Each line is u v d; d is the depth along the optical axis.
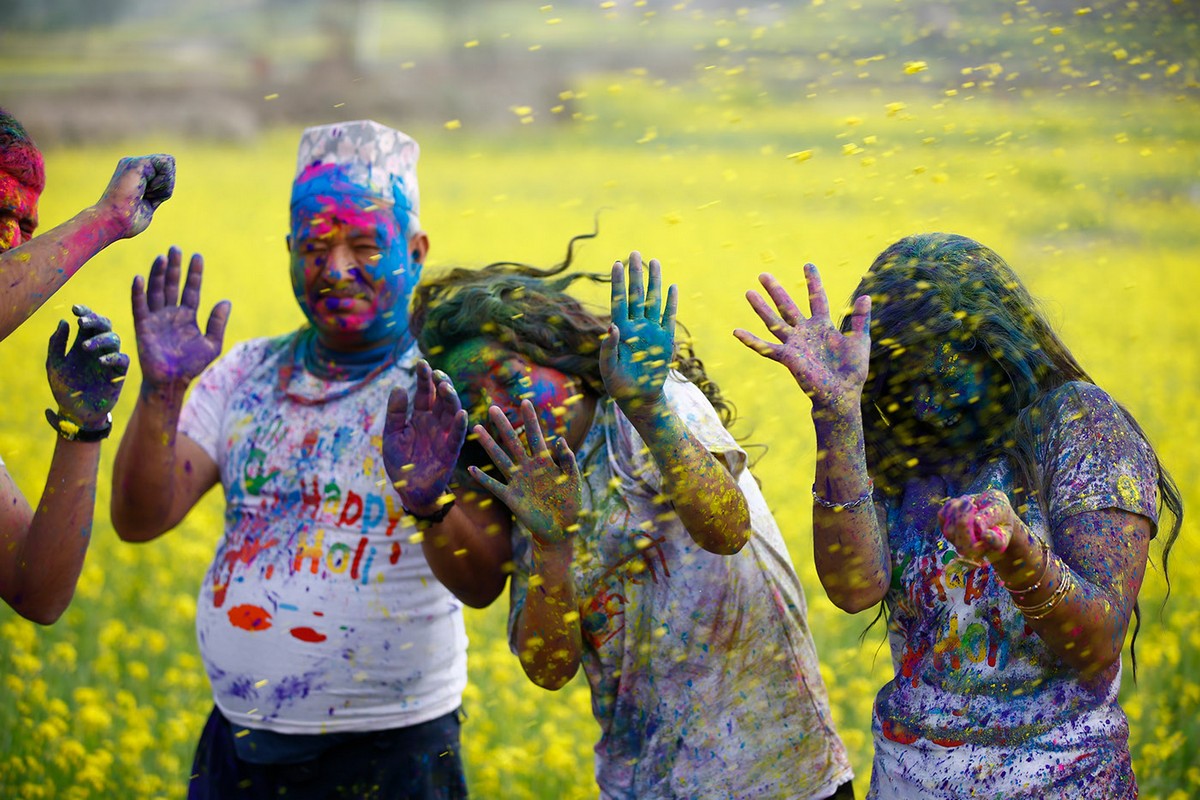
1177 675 10.41
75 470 6.33
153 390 6.92
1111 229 37.56
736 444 6.23
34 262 5.35
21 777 9.25
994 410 5.74
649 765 6.34
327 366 7.34
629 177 55.00
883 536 5.89
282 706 7.06
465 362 6.22
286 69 95.31
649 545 6.20
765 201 46.25
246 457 7.26
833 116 58.69
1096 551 5.25
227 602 7.16
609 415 6.35
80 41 118.12
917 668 5.68
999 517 4.86
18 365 22.12
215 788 7.39
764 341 5.61
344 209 7.05
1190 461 16.91
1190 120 43.12
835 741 6.46
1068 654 5.20
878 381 5.86
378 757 7.22
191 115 73.50
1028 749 5.41
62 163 58.25
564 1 114.31
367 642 7.03
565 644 6.07
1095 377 22.22
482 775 9.13
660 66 79.38
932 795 5.52
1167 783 8.96
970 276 5.73
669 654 6.25
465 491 6.46
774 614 6.34
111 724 10.15
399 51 99.75
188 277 7.07
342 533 7.05
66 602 6.53
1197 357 24.30
